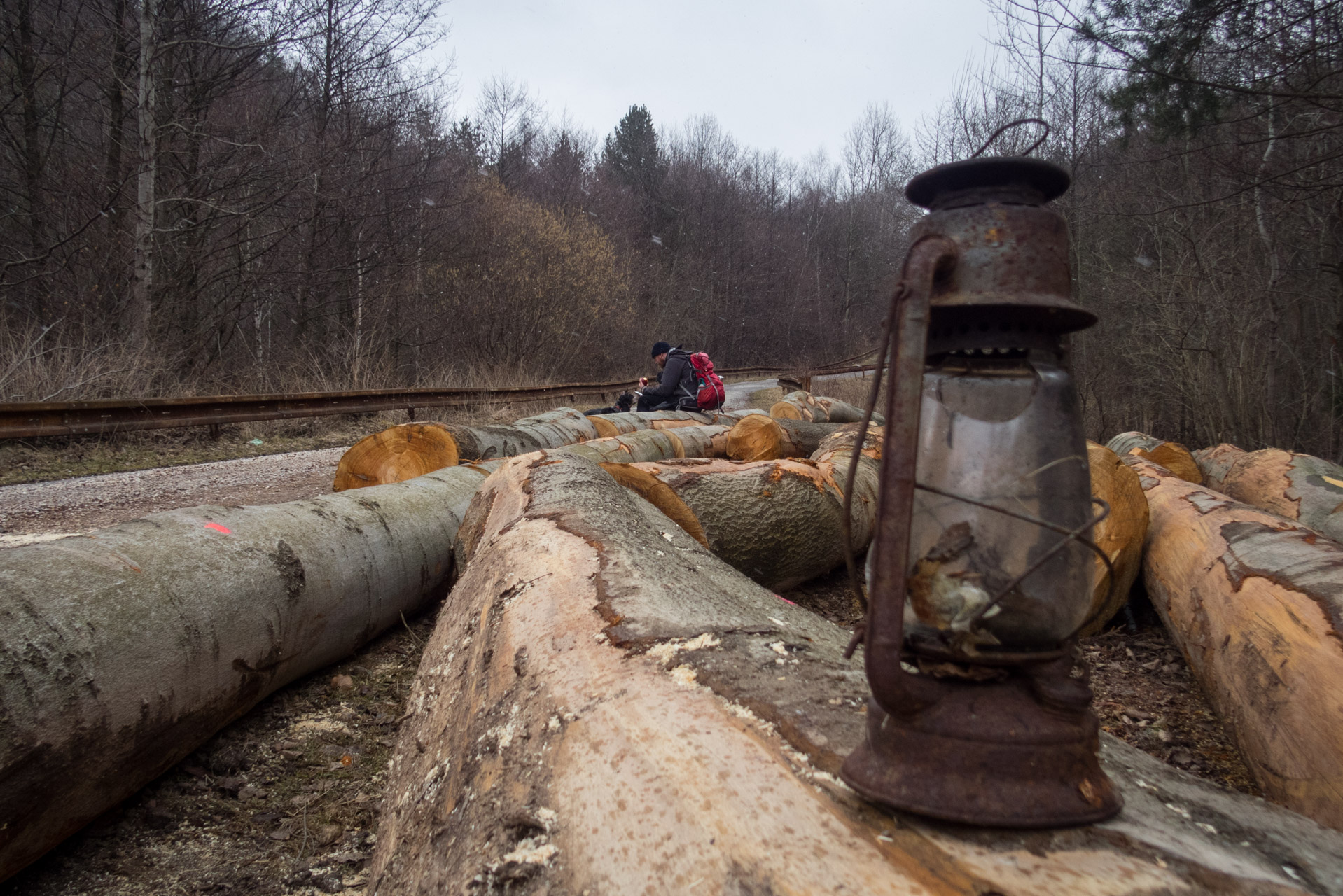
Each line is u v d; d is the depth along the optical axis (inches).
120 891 81.3
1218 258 448.1
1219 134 402.0
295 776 106.0
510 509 132.3
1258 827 50.8
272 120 609.0
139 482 271.3
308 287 660.1
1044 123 44.4
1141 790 53.9
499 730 69.5
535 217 943.0
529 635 80.2
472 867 55.7
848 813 44.5
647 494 165.6
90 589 89.4
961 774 41.2
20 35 522.3
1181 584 155.5
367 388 565.9
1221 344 431.8
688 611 82.1
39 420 306.7
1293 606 111.5
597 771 55.1
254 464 321.1
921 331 41.7
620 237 1486.2
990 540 42.5
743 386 1055.6
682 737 55.0
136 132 528.4
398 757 92.4
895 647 40.5
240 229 570.3
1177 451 274.5
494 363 818.2
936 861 39.6
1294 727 97.7
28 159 534.3
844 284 2230.6
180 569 101.9
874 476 213.2
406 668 141.5
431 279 840.9
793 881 39.8
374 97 677.3
